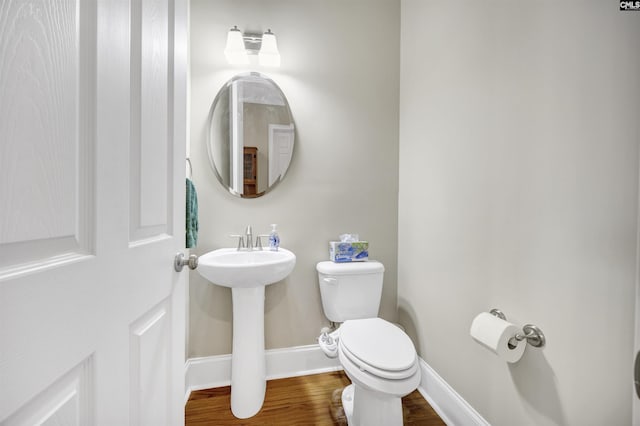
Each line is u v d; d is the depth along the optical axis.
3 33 0.34
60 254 0.43
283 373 1.83
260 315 1.60
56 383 0.43
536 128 1.00
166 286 0.78
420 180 1.75
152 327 0.71
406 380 1.13
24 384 0.37
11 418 0.36
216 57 1.75
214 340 1.75
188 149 1.69
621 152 0.76
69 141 0.45
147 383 0.69
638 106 0.73
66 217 0.44
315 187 1.89
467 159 1.35
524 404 1.04
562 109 0.91
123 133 0.58
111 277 0.54
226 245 1.77
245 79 1.78
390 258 1.99
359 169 1.95
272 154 1.82
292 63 1.85
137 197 0.64
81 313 0.47
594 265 0.82
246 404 1.50
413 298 1.82
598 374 0.81
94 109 0.49
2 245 0.35
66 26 0.44
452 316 1.46
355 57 1.93
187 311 1.70
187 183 1.02
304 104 1.87
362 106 1.95
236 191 1.78
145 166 0.67
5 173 0.35
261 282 1.44
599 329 0.81
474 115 1.31
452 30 1.46
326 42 1.89
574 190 0.88
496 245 1.18
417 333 1.77
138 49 0.64
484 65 1.24
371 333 1.37
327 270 1.71
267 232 1.82
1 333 0.34
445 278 1.51
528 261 1.03
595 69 0.82
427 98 1.68
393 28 1.98
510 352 0.99
